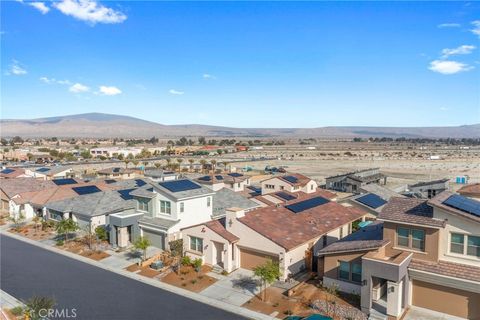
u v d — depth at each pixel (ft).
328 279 86.89
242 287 88.63
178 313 76.07
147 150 590.96
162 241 119.03
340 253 84.23
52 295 84.69
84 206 144.87
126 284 91.20
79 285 90.58
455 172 378.32
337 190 268.62
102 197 152.66
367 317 73.31
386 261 72.33
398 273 70.69
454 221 73.77
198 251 105.19
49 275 97.35
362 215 131.64
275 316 74.64
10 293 85.81
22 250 120.26
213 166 376.68
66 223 126.21
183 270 99.55
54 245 125.39
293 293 84.84
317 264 100.17
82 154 524.11
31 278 95.20
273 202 153.28
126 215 122.83
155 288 88.74
